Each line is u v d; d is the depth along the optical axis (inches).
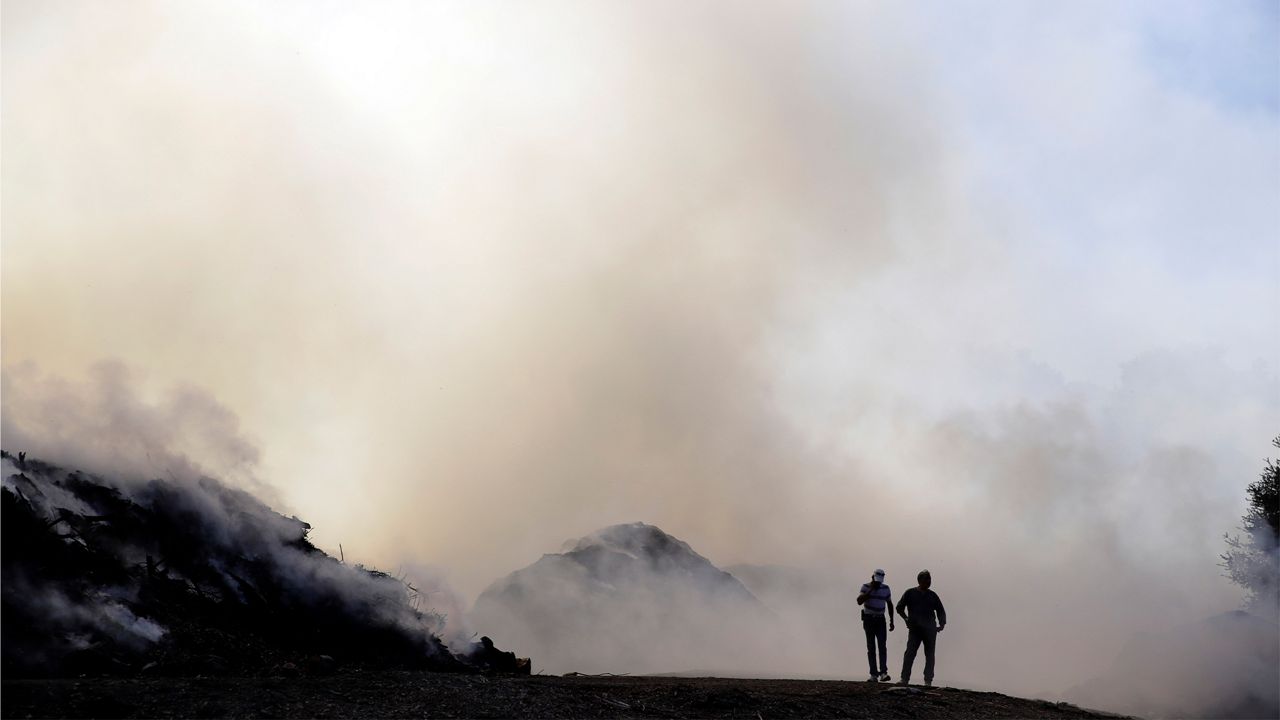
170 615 711.1
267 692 559.5
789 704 706.8
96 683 538.9
